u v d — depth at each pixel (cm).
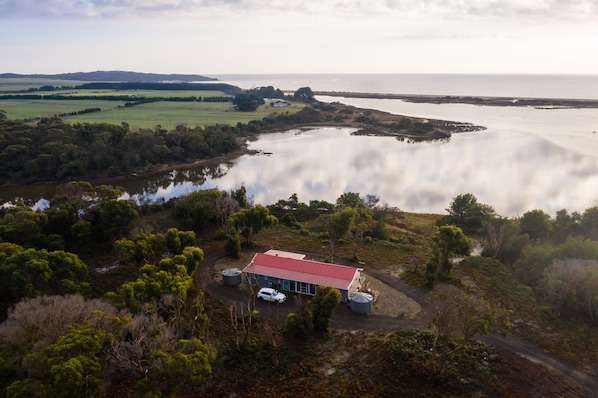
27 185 12256
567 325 4678
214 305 5106
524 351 4247
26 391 2838
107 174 13262
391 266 6300
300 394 3681
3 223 6209
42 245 6134
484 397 3644
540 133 18725
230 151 16188
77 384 2811
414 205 10094
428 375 3847
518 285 5662
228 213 7819
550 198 10025
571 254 5662
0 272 4597
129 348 3284
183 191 11756
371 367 3997
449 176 12181
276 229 7931
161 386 3192
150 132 15450
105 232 6781
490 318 3631
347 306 5150
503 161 13562
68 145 12912
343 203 9144
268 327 4378
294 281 5431
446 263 5744
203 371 3225
